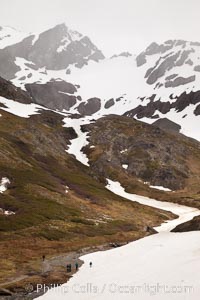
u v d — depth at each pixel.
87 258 92.06
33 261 86.38
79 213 139.88
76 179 188.88
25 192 142.88
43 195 145.88
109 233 123.88
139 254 94.06
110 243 111.81
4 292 63.09
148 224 150.38
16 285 66.81
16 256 89.31
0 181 147.75
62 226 119.94
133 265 82.06
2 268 78.88
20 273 75.94
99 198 170.50
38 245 101.06
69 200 153.00
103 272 76.81
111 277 72.44
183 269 74.69
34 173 168.12
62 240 108.88
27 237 105.75
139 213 165.38
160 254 92.06
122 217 152.88
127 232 129.88
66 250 99.56
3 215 119.50
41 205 134.38
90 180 199.62
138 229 137.12
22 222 115.56
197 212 179.38
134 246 106.25
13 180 151.75
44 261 86.75
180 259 84.50
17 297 61.22
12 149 186.12
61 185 169.50
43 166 189.75
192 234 120.56
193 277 68.56
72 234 115.31
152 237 122.25
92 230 123.44
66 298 60.69
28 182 153.38
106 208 161.12
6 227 110.50
